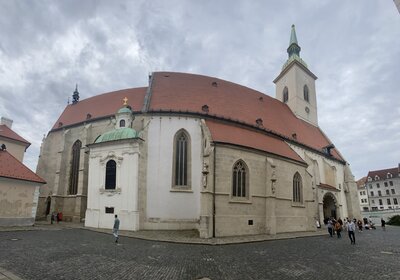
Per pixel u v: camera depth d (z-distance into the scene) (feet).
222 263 46.75
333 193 156.87
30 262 42.22
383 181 358.23
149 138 110.01
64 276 35.22
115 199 100.42
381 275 39.78
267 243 77.46
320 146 168.14
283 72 199.52
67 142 141.59
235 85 154.81
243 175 102.94
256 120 133.59
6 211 97.19
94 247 58.75
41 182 108.06
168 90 129.59
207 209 88.69
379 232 134.10
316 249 66.44
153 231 95.71
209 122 113.70
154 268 41.52
